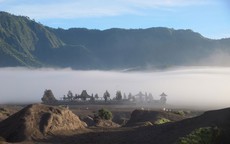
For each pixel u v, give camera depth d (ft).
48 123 209.67
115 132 203.41
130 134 194.08
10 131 204.03
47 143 188.34
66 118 222.48
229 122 165.68
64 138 196.75
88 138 194.90
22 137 197.47
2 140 194.39
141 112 285.02
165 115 274.36
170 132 179.52
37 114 215.92
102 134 201.36
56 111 223.10
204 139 145.38
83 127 227.81
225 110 179.63
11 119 217.36
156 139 177.47
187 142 141.18
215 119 171.32
